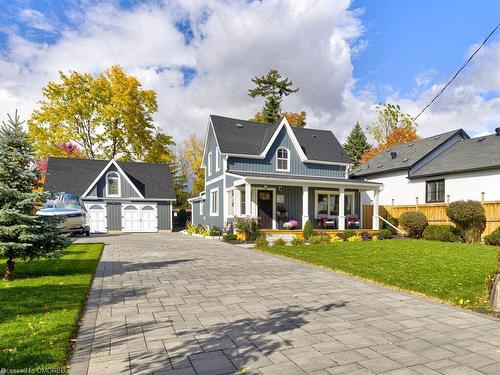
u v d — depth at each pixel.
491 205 16.28
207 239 18.97
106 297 6.34
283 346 4.11
